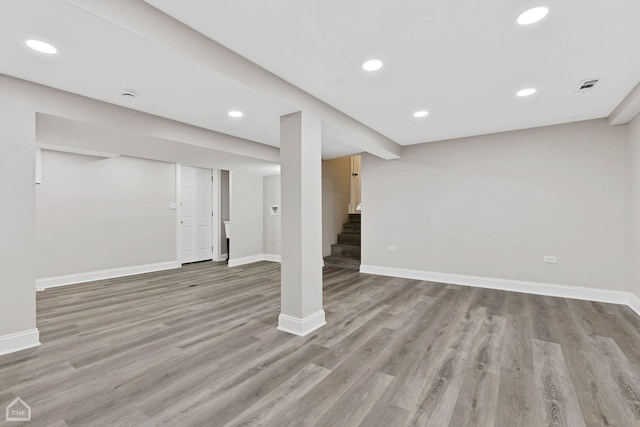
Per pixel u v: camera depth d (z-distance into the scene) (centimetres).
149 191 570
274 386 186
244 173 661
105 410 163
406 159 491
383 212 516
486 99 294
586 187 364
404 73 240
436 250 467
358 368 207
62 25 154
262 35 192
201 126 347
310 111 281
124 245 533
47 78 220
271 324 291
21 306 232
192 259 662
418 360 218
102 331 274
